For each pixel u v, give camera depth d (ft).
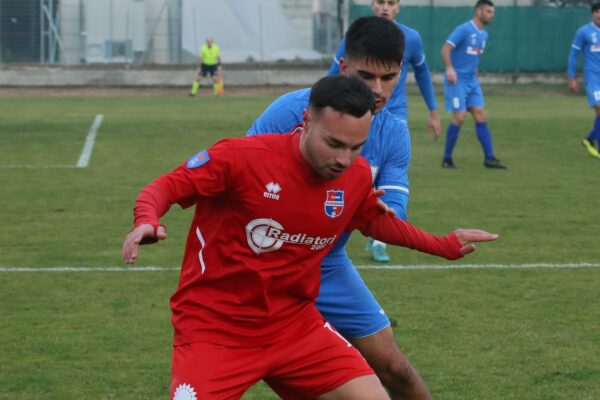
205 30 414.62
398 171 48.47
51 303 75.77
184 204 39.42
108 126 218.79
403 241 42.91
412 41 95.09
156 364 61.62
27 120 230.89
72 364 61.41
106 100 310.24
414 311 74.02
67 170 152.05
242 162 38.73
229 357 39.73
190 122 229.66
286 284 40.37
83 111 259.60
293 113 46.65
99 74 383.04
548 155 174.70
